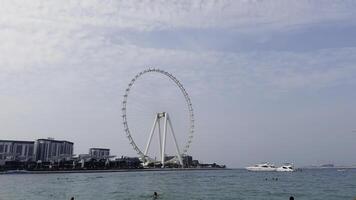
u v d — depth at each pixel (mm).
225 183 136875
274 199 75375
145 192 94562
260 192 93125
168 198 77312
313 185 123312
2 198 81812
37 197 83562
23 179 196375
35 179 193375
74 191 101188
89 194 89938
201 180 163375
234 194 87125
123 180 167875
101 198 78250
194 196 81375
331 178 183125
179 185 125938
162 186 120812
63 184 139375
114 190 103375
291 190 100000
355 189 103562
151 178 190250
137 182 148750
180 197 79312
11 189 113188
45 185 132875
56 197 83250
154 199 75438
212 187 113938
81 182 153125
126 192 95312
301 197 80438
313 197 80438
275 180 161250
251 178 182375
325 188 108125
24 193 96312
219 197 79500
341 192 93062
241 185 123500
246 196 81750
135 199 75125
